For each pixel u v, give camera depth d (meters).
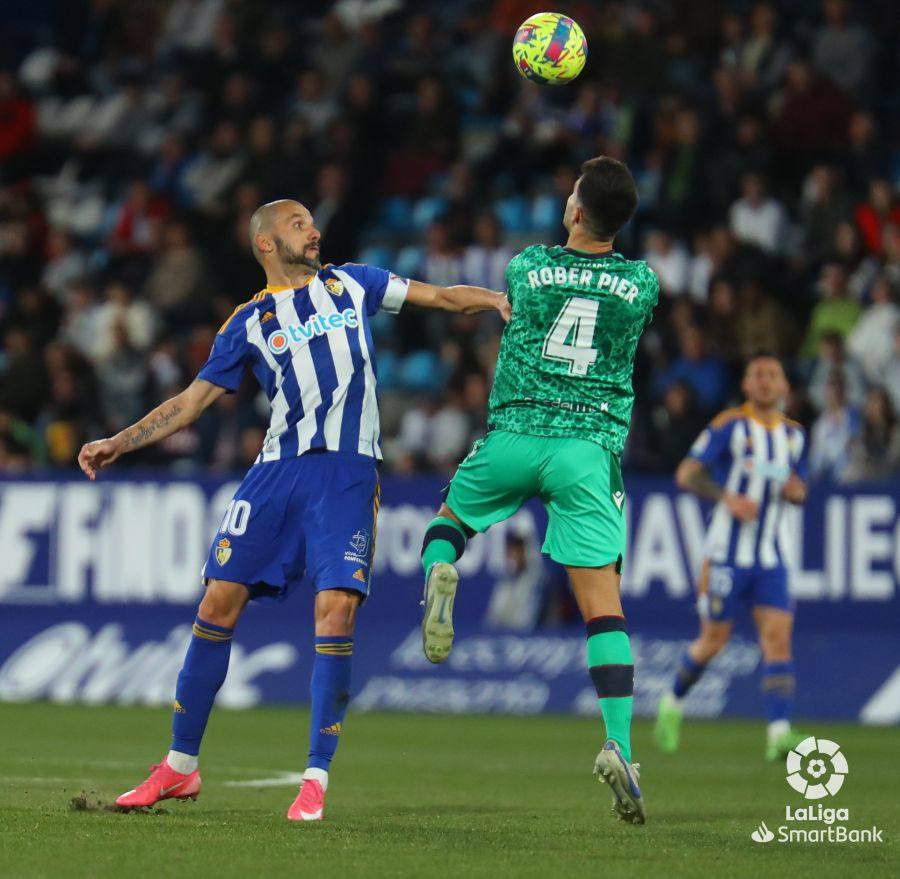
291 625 52.06
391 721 46.66
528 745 39.31
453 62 77.69
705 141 64.19
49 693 51.75
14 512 52.50
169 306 66.81
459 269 62.56
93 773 29.48
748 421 37.19
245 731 41.44
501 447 22.58
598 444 22.33
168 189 74.44
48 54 88.62
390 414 61.53
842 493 49.62
